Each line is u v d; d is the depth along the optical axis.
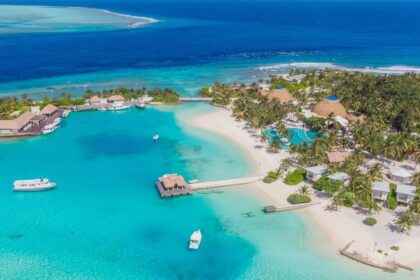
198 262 61.69
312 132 113.81
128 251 64.19
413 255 62.19
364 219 71.56
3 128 112.19
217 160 96.88
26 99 139.00
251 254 63.38
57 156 99.69
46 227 70.12
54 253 63.41
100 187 84.19
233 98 148.62
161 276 58.81
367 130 99.69
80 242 66.25
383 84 139.50
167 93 149.50
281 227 70.25
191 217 73.62
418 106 118.06
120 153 101.50
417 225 69.69
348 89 140.25
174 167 93.25
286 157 98.06
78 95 156.38
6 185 84.62
